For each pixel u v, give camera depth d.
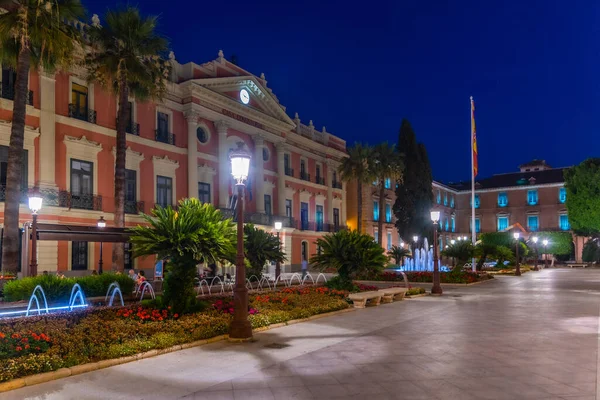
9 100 23.91
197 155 34.91
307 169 49.88
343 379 6.93
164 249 11.12
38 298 13.76
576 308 15.70
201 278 24.78
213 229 11.49
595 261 63.34
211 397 6.13
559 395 6.11
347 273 19.02
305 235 48.38
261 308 12.88
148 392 6.35
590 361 7.98
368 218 58.94
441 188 85.25
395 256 45.66
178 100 34.28
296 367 7.64
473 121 37.41
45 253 24.42
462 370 7.41
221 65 37.78
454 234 88.56
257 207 40.50
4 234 17.59
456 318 13.29
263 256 21.16
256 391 6.37
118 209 23.47
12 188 17.84
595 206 58.12
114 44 23.80
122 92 23.88
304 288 17.80
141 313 10.34
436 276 21.39
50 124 25.47
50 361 7.16
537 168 92.88
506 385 6.59
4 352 7.16
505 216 86.12
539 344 9.46
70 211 26.03
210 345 9.38
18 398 6.09
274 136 43.25
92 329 8.88
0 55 18.75
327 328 11.49
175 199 33.28
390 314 14.21
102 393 6.31
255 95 40.84
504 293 21.89
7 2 18.12
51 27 18.11
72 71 26.89
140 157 30.81
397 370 7.43
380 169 48.91
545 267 60.62
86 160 27.56
